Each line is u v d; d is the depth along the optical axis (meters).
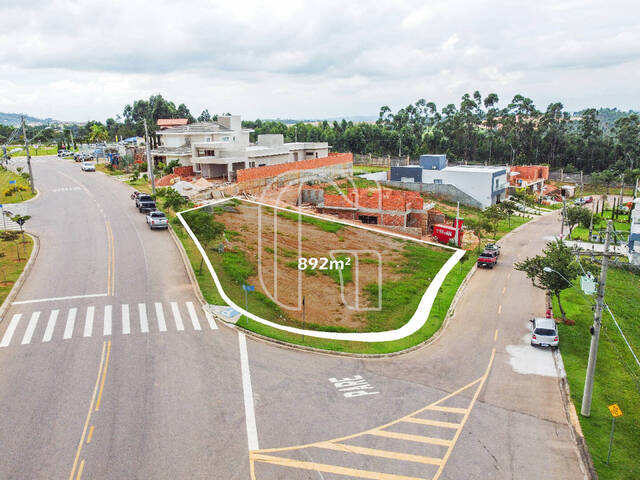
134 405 19.39
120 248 39.75
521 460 17.34
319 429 18.56
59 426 17.88
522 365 25.56
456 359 26.12
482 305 35.47
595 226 69.94
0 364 22.09
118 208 54.78
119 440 17.23
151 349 24.09
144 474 15.65
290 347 25.83
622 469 17.22
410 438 18.33
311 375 22.95
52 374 21.42
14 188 61.47
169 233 44.84
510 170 106.62
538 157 143.12
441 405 21.00
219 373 22.34
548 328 27.97
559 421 20.16
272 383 21.84
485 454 17.59
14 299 29.34
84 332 25.50
